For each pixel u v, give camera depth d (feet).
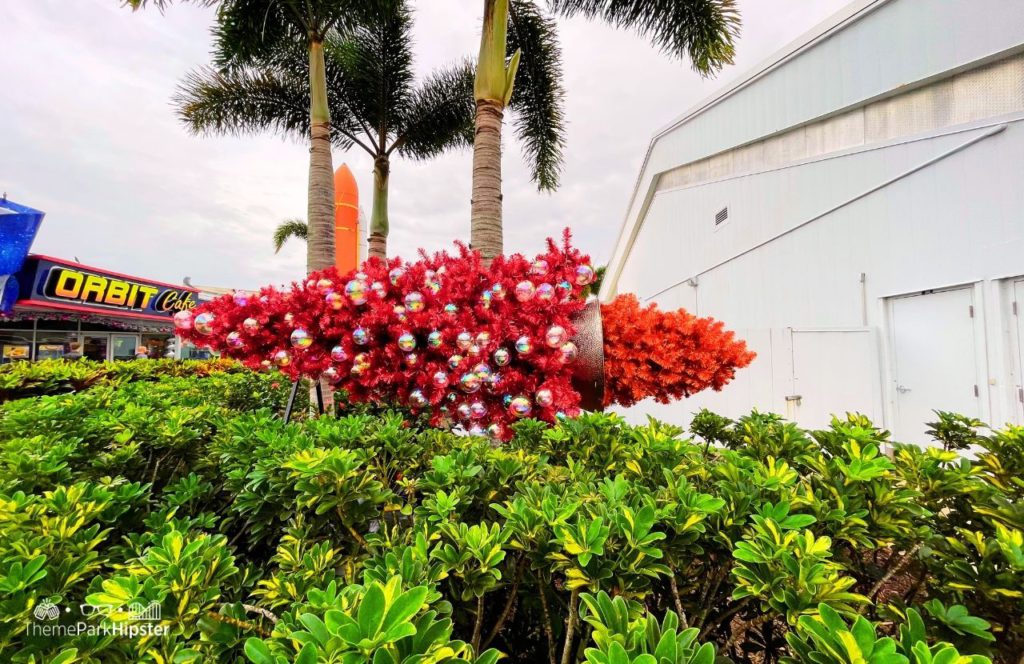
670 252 35.83
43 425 6.87
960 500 4.60
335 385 6.97
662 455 5.50
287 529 4.55
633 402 7.46
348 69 19.90
